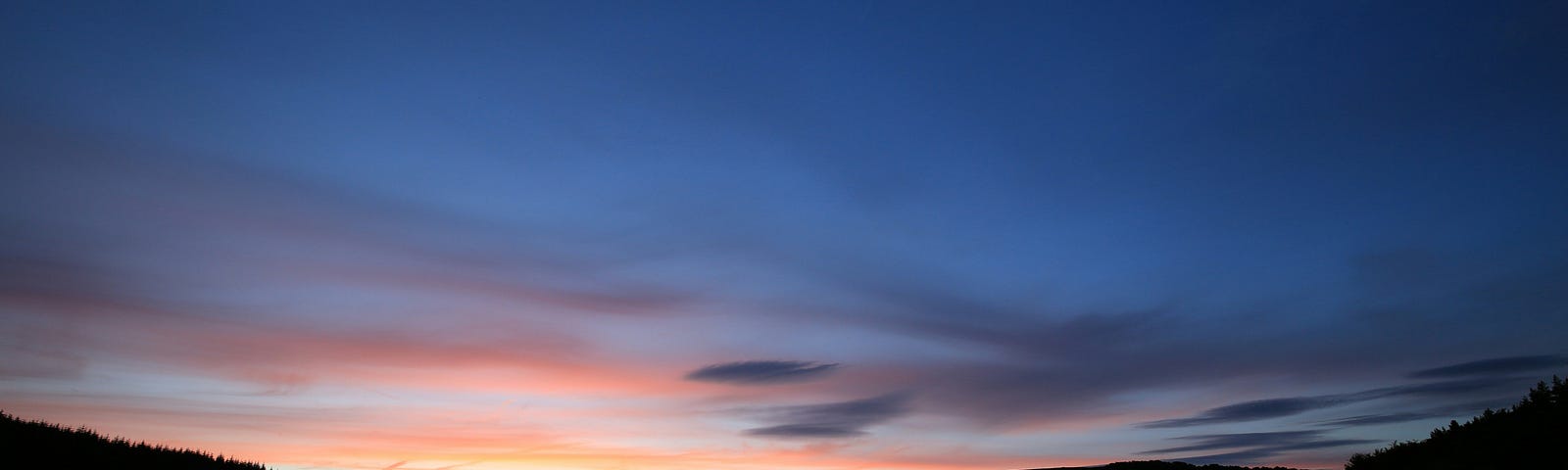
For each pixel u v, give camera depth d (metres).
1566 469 15.91
